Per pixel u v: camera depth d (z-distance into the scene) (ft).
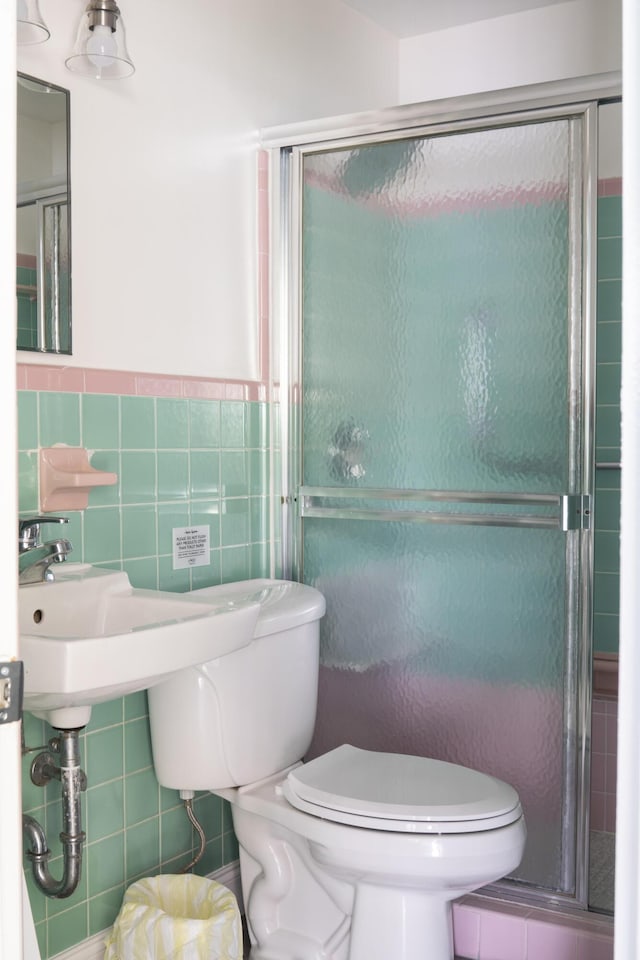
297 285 8.50
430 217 7.79
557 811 7.31
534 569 7.41
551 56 10.22
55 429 6.41
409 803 6.16
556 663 7.32
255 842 7.07
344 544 8.34
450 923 6.52
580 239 7.11
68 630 6.09
